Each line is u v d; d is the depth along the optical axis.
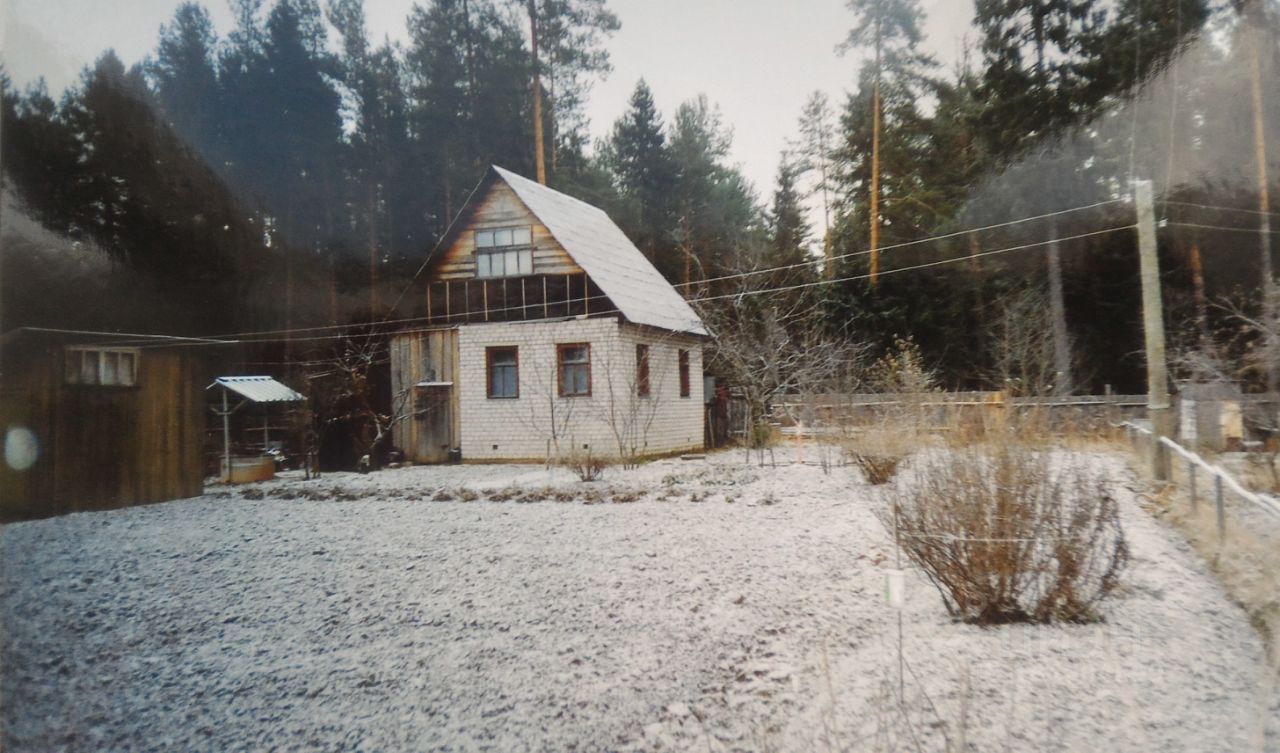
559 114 26.00
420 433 17.83
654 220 30.50
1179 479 9.99
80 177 15.30
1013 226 20.19
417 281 18.02
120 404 11.63
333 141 21.81
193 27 19.11
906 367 13.11
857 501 9.91
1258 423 11.81
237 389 14.96
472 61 23.97
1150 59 17.05
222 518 10.35
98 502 11.27
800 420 17.91
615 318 16.66
